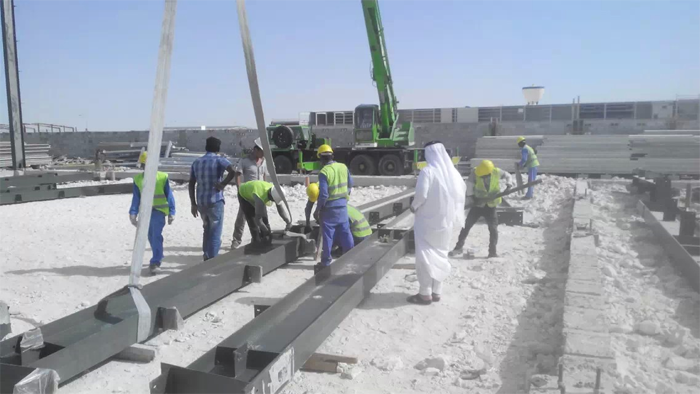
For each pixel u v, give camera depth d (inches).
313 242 308.3
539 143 871.1
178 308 204.1
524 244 344.2
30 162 1146.7
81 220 458.6
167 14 155.9
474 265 288.5
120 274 283.6
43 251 337.4
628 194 560.1
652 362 157.2
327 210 257.1
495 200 301.9
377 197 615.2
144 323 177.2
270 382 135.9
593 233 314.8
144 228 166.4
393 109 861.2
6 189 606.5
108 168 1037.2
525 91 1236.5
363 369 167.8
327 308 182.1
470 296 238.1
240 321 214.4
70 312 223.9
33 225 433.1
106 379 166.4
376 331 198.8
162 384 129.3
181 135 1380.4
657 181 430.3
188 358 181.2
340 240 269.7
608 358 143.7
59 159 1385.3
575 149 810.2
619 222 401.1
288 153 879.1
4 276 278.8
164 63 157.6
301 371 169.0
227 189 654.5
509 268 280.1
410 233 316.8
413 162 876.0
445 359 167.9
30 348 155.4
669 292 227.8
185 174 783.7
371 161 852.6
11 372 136.2
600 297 190.5
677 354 163.8
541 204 523.8
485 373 161.8
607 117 1162.0
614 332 181.8
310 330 164.7
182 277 232.2
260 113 207.0
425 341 189.3
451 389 153.9
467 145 1226.0
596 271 225.6
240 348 145.7
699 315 197.8
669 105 1131.3
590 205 433.4
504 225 414.0
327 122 1301.7
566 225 405.4
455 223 227.8
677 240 284.2
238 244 334.6
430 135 1246.3
